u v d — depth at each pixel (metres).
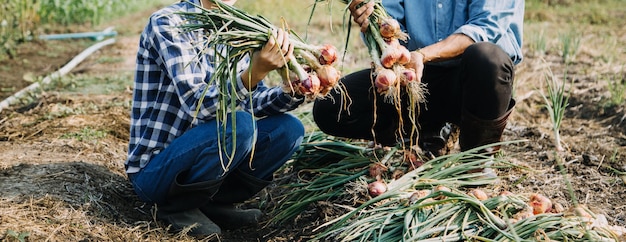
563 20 9.62
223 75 2.67
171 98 2.93
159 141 2.97
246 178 3.13
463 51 3.11
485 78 2.97
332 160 3.62
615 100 4.96
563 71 6.18
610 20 9.57
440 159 3.12
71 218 2.94
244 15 2.70
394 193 2.93
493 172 3.28
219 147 2.66
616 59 6.67
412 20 3.39
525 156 3.92
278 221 3.23
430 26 3.37
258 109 3.02
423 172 3.22
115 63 7.26
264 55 2.62
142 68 2.95
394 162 3.36
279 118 3.08
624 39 7.95
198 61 2.63
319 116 3.48
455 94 3.30
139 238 2.90
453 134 3.62
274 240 3.07
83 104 5.15
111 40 8.77
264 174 3.16
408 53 2.89
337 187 3.29
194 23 2.87
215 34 2.57
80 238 2.81
